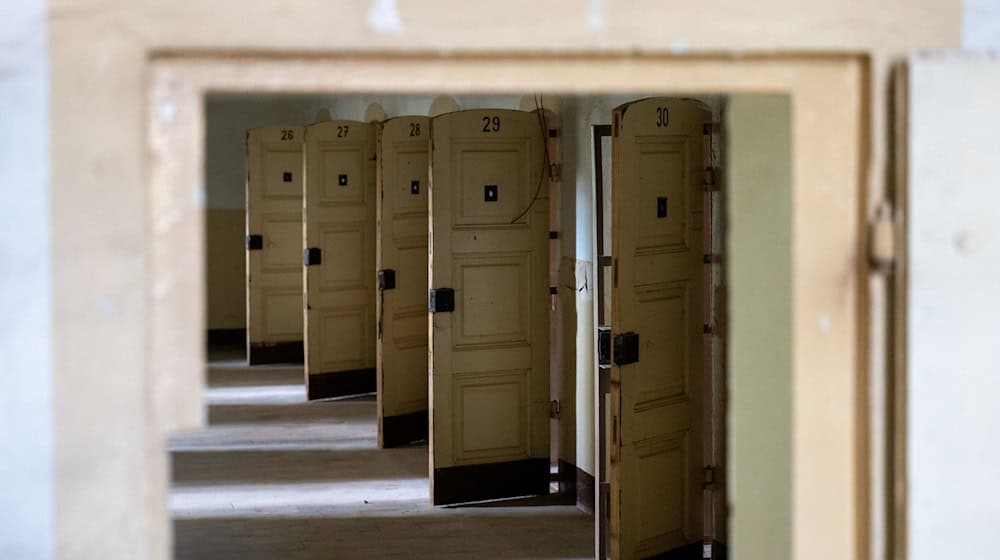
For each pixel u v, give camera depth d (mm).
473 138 6504
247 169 10727
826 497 1838
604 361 5246
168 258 1585
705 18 1688
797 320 1814
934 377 1747
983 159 1727
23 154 1498
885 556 1812
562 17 1651
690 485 5367
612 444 5027
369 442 8008
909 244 1724
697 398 5359
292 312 10992
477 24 1633
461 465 6570
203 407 1599
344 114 10672
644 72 1725
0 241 1498
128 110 1528
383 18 1607
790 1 1707
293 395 9531
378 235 7746
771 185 1877
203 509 6406
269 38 1576
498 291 6617
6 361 1508
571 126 6465
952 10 1752
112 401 1540
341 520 6211
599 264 5262
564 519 6246
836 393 1824
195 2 1549
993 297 1746
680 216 5246
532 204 6656
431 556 5602
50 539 1532
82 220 1519
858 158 1787
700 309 5355
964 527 1771
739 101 1944
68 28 1506
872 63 1743
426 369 8047
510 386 6676
